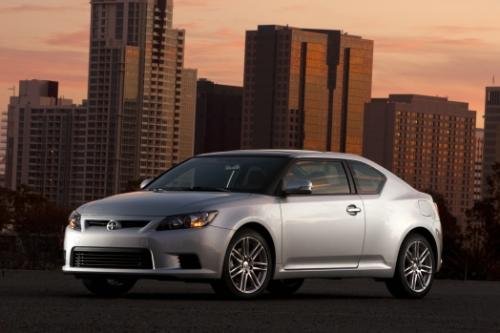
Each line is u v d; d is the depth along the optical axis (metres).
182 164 15.59
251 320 11.48
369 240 15.62
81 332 10.08
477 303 14.75
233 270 14.18
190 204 14.06
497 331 11.32
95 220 14.16
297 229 14.84
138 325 10.68
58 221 133.88
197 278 13.88
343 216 15.35
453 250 51.47
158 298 14.19
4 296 13.77
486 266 37.75
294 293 16.62
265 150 15.66
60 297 13.84
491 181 88.25
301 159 15.30
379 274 15.73
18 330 10.11
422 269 16.23
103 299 13.61
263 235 14.55
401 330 11.11
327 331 10.80
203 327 10.69
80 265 14.18
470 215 87.94
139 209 14.05
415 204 16.33
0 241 23.81
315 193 15.23
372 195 15.85
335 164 15.68
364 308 13.43
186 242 13.85
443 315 12.80
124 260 13.95
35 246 23.72
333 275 15.27
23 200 146.25
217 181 15.01
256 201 14.52
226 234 14.05
